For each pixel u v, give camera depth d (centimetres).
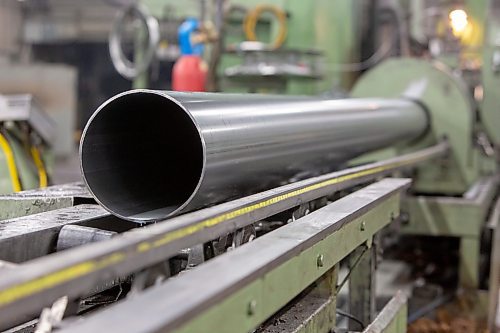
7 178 233
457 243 339
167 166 136
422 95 289
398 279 304
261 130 130
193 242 90
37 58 877
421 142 290
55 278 67
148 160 134
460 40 391
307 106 161
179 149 137
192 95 119
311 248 112
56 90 607
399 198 193
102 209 142
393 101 247
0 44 808
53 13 877
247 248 98
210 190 118
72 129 621
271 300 95
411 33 409
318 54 324
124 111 123
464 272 254
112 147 126
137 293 83
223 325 80
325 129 163
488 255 262
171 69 667
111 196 122
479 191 281
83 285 70
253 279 86
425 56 415
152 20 377
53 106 606
